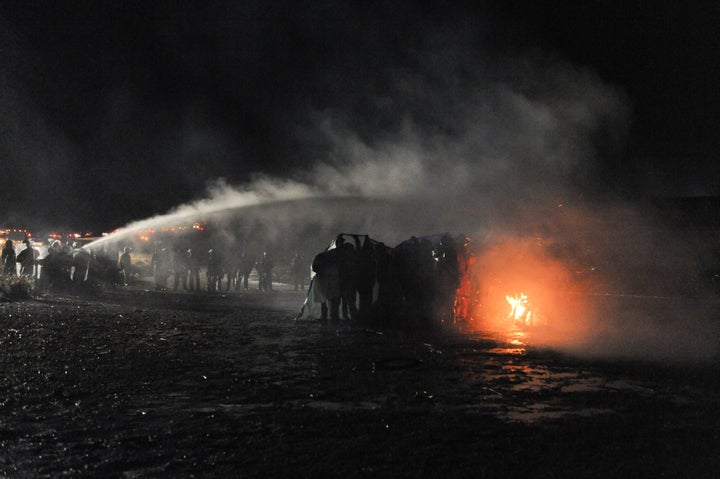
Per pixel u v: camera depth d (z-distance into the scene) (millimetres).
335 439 6145
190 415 6992
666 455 5711
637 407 7539
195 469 5301
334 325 15625
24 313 16094
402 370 9773
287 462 5469
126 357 10484
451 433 6348
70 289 23875
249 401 7695
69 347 11289
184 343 12164
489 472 5234
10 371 9109
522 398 7980
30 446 5891
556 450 5828
